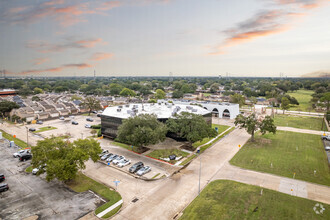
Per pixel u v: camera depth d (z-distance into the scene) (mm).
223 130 102062
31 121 113875
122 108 97125
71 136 90375
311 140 86312
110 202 42781
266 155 69250
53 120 122500
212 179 52906
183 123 72500
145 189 48062
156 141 66500
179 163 62500
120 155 68688
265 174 55781
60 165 44375
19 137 87438
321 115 142375
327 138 86688
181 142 80625
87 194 45656
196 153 70562
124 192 46688
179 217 38375
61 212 39406
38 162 48250
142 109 93125
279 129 104688
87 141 54812
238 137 90562
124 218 38031
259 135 94000
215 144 80812
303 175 55469
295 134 95438
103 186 49125
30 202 42469
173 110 91688
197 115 74562
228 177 53969
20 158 62875
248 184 50344
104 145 79000
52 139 52375
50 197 44312
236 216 38594
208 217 38250
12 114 124375
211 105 139375
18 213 38938
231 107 131125
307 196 45500
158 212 39750
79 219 37562
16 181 50875
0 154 68125
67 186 48906
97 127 104062
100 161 63562
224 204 42188
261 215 38938
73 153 47594
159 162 63375
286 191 47344
